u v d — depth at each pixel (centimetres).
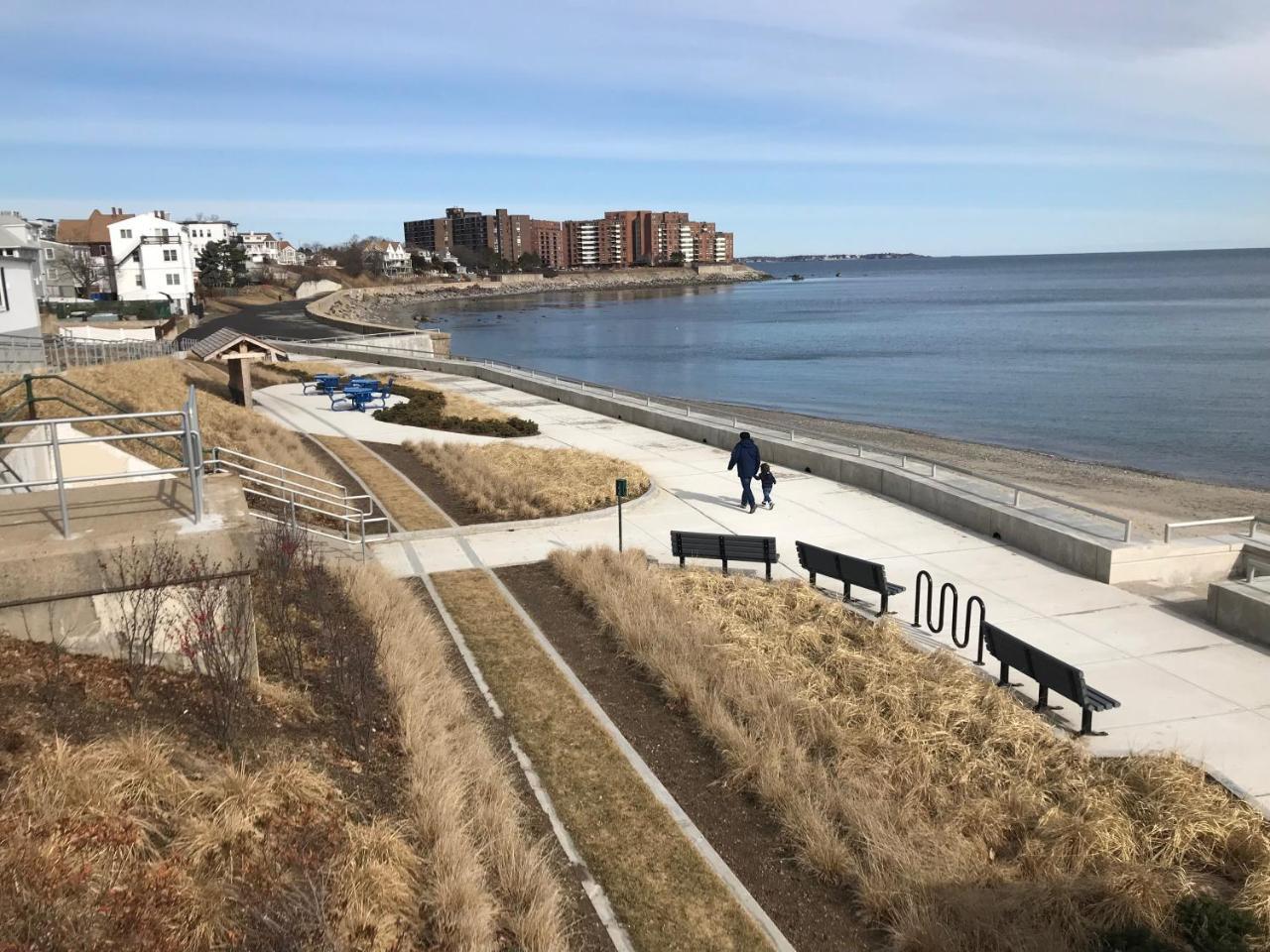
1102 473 3042
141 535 740
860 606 1334
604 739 891
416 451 2364
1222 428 3931
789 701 950
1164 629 1241
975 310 12900
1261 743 930
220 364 3972
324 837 582
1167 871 687
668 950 610
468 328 11156
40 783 523
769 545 1411
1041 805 788
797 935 638
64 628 707
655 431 2831
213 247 11650
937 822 765
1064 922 636
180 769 604
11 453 1267
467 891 578
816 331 10056
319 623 958
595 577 1321
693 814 777
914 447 3538
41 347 2466
